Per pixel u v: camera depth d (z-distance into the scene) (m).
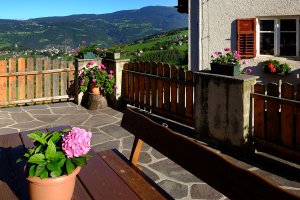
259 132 5.09
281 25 9.02
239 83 4.99
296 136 4.59
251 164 4.78
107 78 8.28
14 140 3.37
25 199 2.18
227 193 2.00
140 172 2.84
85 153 2.04
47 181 1.88
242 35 9.23
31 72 8.63
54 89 8.99
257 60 9.06
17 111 8.14
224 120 5.32
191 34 10.45
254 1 8.95
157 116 7.33
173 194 3.91
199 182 4.21
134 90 8.14
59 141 2.12
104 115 7.72
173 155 2.64
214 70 5.54
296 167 4.63
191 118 6.48
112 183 2.52
